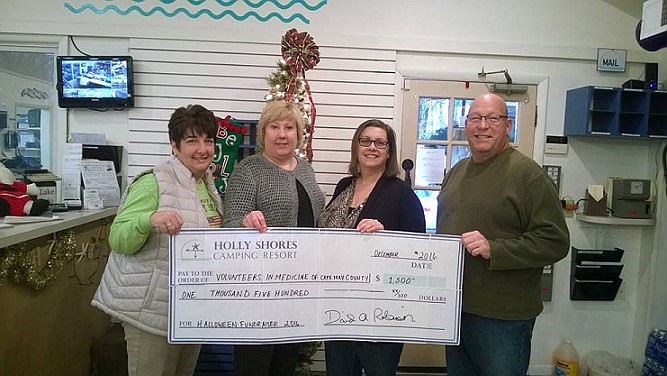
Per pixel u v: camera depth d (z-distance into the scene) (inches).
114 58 116.6
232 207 72.7
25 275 75.7
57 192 112.4
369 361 73.5
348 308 69.1
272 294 67.1
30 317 79.7
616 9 128.2
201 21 121.3
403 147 127.3
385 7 124.4
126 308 69.3
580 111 122.5
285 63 106.7
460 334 75.9
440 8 125.3
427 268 69.6
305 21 123.1
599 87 119.0
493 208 71.7
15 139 121.6
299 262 67.8
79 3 119.0
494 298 70.8
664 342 121.0
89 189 107.9
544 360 131.6
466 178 76.9
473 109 73.6
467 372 78.8
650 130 121.6
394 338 69.6
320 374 125.3
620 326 132.4
